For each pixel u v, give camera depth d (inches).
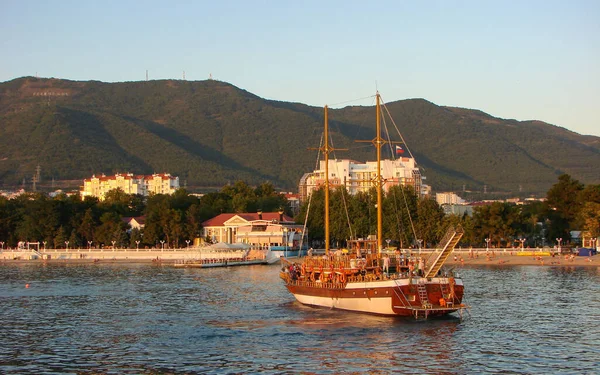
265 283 6358.3
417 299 3823.8
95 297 5334.6
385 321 3863.2
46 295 5516.7
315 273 4626.0
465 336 3479.3
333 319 3966.5
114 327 3907.5
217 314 4315.9
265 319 4062.5
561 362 2977.4
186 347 3319.4
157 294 5497.1
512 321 3907.5
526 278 6614.2
